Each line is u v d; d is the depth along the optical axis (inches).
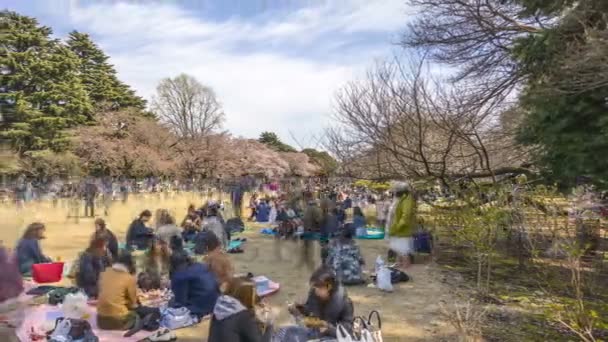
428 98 440.5
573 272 202.7
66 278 305.6
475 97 490.0
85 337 191.2
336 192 927.0
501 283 299.9
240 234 569.6
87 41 2084.2
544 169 350.9
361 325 169.6
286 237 495.8
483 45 504.4
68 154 1328.7
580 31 304.0
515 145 390.0
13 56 1435.8
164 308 238.7
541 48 325.7
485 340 201.9
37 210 796.0
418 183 482.3
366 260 403.5
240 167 2151.8
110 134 1508.4
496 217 289.1
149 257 297.7
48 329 198.4
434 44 533.6
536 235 283.9
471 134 434.6
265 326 168.9
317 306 180.2
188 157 1882.4
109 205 951.0
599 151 286.7
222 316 144.8
